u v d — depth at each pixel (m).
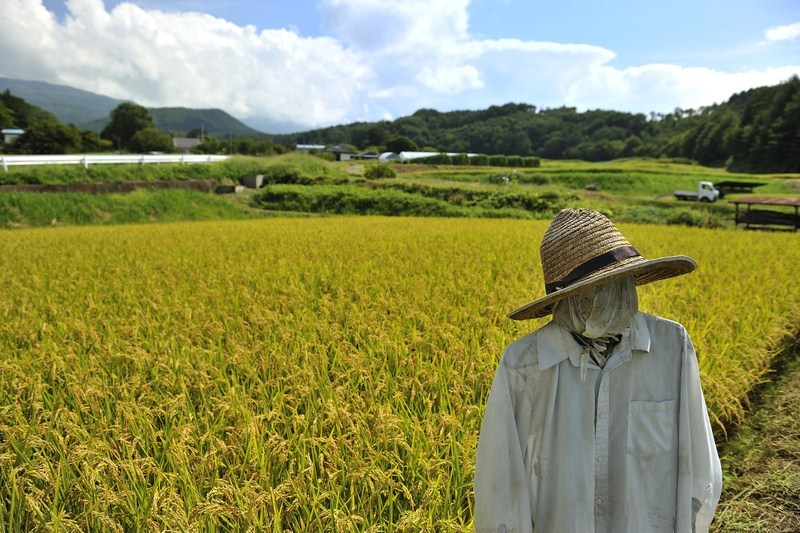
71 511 2.67
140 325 5.52
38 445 3.08
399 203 32.06
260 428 3.21
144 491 2.68
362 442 3.03
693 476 1.64
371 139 157.88
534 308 1.68
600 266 1.54
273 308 6.38
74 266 10.10
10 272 9.48
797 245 13.26
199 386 3.79
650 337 1.64
